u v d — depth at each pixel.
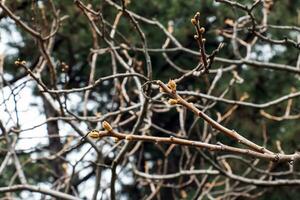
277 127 11.98
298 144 11.84
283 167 9.80
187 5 11.40
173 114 12.60
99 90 11.90
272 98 12.11
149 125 6.77
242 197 9.00
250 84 12.13
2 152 7.70
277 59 12.38
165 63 11.75
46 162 9.79
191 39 11.96
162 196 11.81
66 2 8.75
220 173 6.56
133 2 10.53
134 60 6.30
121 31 9.44
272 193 12.22
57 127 8.41
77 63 11.48
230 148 3.01
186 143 3.02
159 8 10.93
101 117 5.89
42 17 6.61
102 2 5.97
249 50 7.04
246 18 7.18
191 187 11.13
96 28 5.93
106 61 11.10
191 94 6.00
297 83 12.09
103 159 6.05
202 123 10.83
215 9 11.34
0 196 9.30
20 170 6.62
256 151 3.00
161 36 10.94
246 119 12.02
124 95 6.59
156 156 13.32
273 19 11.49
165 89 3.01
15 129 6.47
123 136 2.97
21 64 4.84
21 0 7.29
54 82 5.87
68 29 9.77
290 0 11.76
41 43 5.67
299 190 12.42
